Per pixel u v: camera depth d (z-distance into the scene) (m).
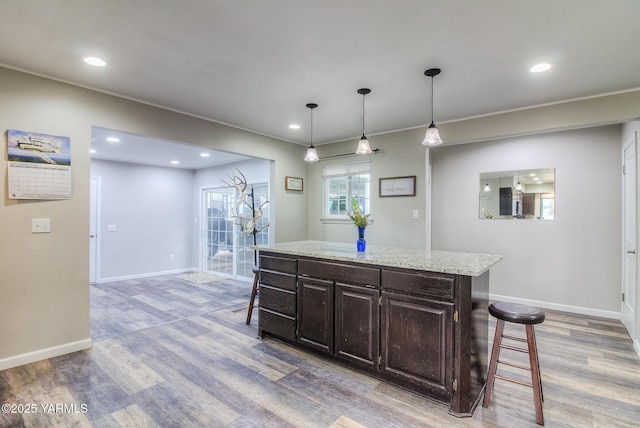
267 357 2.80
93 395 2.21
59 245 2.80
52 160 2.76
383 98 3.26
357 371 2.54
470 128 3.82
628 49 2.28
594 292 3.90
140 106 3.33
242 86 2.97
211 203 7.11
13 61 2.49
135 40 2.20
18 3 1.79
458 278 2.00
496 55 2.38
